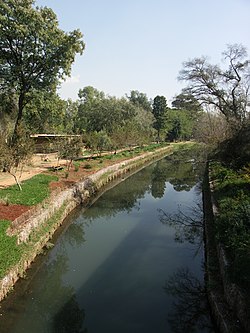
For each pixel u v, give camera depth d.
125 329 9.46
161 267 13.50
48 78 27.28
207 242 12.99
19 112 27.38
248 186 16.05
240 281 8.45
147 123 66.75
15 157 18.78
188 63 29.36
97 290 11.70
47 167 28.27
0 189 17.97
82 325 9.66
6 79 25.95
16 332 9.37
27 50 25.31
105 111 58.25
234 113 28.38
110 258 14.42
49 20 26.05
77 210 20.97
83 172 27.70
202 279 12.40
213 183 20.11
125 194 26.88
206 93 29.67
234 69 28.31
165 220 19.97
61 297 11.23
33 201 15.96
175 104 31.41
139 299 11.08
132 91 93.56
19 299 10.84
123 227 18.69
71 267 13.53
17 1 24.14
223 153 25.89
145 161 47.41
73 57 26.77
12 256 11.21
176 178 34.62
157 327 9.55
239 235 10.27
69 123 54.97
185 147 70.25
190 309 10.38
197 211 21.83
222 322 8.00
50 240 15.32
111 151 46.28
